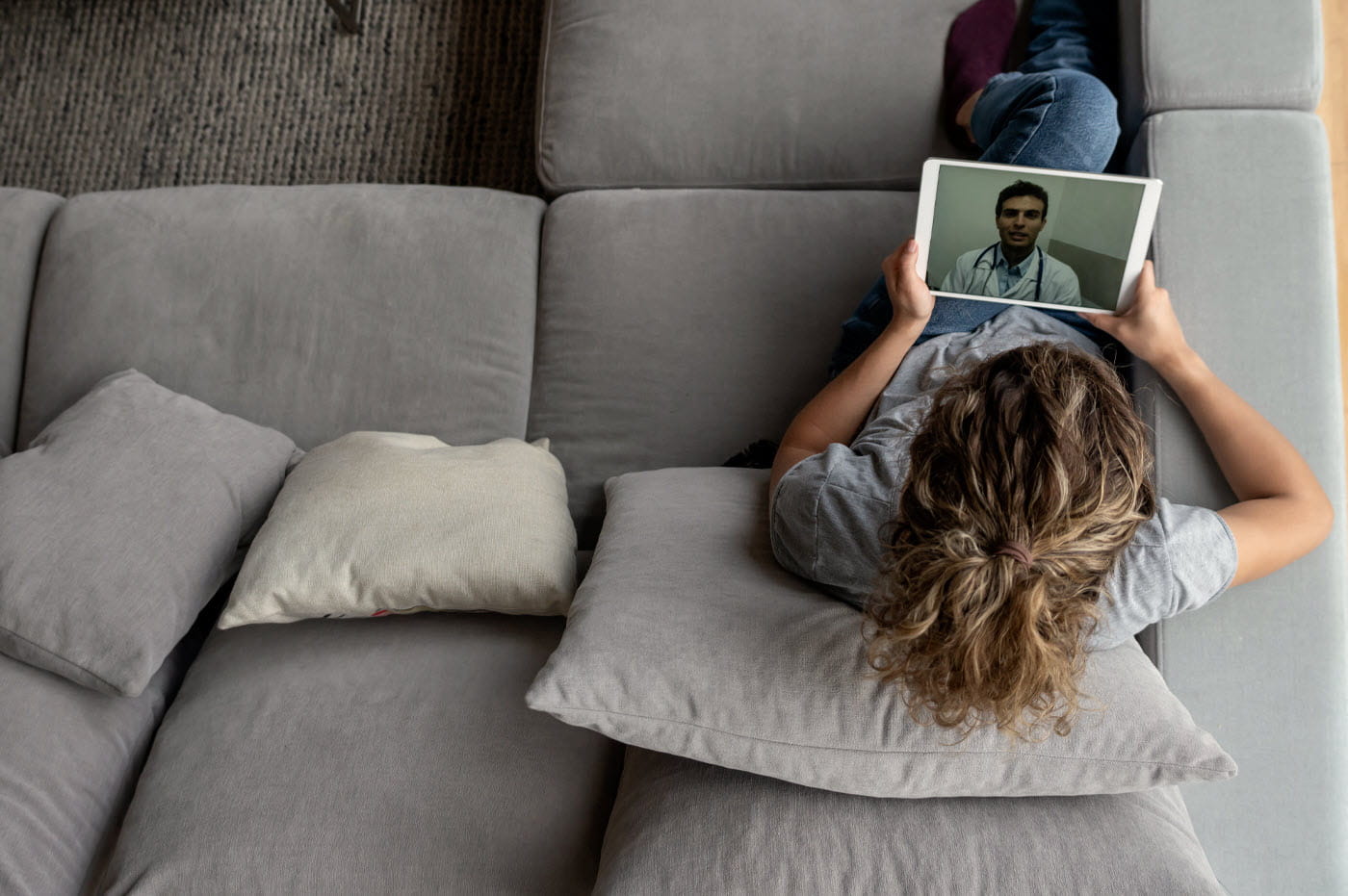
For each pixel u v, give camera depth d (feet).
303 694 3.58
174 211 4.66
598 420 4.47
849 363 4.13
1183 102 3.95
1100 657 3.04
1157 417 3.61
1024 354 2.81
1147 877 2.84
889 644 2.82
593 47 4.78
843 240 4.48
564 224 4.66
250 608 3.57
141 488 3.75
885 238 4.47
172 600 3.59
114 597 3.49
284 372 4.48
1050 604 2.54
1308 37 3.89
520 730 3.47
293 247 4.57
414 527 3.62
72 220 4.65
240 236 4.59
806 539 3.15
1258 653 3.46
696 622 3.08
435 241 4.59
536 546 3.65
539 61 5.50
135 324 4.50
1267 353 3.65
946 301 3.75
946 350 3.71
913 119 4.61
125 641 3.45
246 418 4.45
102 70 6.24
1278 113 3.87
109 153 6.15
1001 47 4.60
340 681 3.61
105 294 4.53
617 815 3.28
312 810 3.27
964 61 4.55
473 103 6.06
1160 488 3.56
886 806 3.05
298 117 6.12
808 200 4.57
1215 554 3.03
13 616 3.43
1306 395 3.62
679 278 4.50
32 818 3.28
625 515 3.75
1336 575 3.48
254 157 6.10
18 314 4.60
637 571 3.33
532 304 4.63
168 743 3.54
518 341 4.56
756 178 4.72
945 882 2.88
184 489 3.81
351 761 3.38
